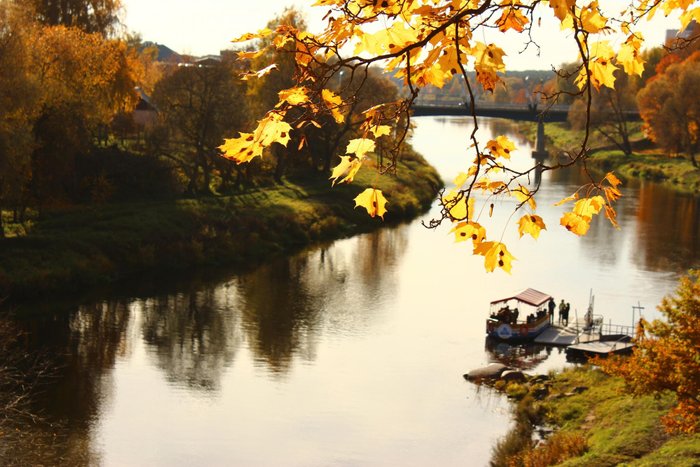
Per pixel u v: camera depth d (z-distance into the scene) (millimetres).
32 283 43125
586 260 55688
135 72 69562
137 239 51594
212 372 34562
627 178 96000
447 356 38031
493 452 27938
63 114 51031
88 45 53938
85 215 53875
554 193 79125
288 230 61125
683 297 23328
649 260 55344
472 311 45156
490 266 4312
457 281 51219
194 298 45094
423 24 4023
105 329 39125
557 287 49500
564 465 24625
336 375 34844
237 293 46562
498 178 77125
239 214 60625
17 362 32875
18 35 44625
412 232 65812
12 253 45375
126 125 72312
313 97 4016
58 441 27297
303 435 29109
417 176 82250
